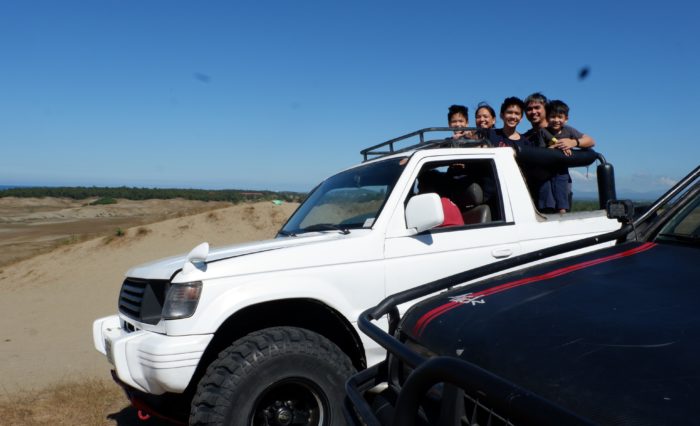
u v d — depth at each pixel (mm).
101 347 4168
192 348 3238
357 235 3883
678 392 1388
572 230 4688
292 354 3299
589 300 2053
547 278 2428
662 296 1991
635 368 1521
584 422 1215
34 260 20844
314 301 3604
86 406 5414
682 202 2922
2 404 5535
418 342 2201
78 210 81062
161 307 3639
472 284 2596
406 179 4145
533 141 6113
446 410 1790
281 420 3336
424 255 3979
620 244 2836
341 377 3414
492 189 4531
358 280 3717
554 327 1864
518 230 4402
